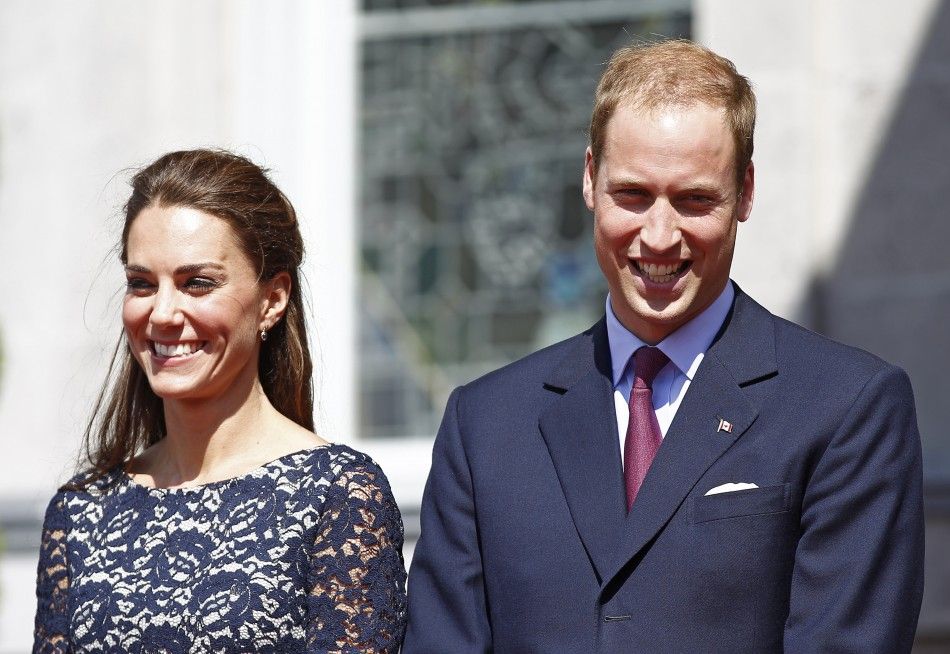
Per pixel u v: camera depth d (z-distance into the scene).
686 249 11.03
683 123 10.93
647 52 11.36
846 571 10.55
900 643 10.58
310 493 11.68
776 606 10.70
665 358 11.58
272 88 20.94
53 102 20.88
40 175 20.81
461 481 11.83
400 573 11.83
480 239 21.31
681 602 10.70
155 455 12.52
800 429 10.95
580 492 11.30
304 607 11.41
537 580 11.14
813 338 11.52
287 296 12.43
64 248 20.72
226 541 11.55
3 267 20.80
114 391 12.60
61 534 12.11
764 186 19.06
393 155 21.55
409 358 21.19
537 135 21.31
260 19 20.95
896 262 18.75
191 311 11.72
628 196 11.06
